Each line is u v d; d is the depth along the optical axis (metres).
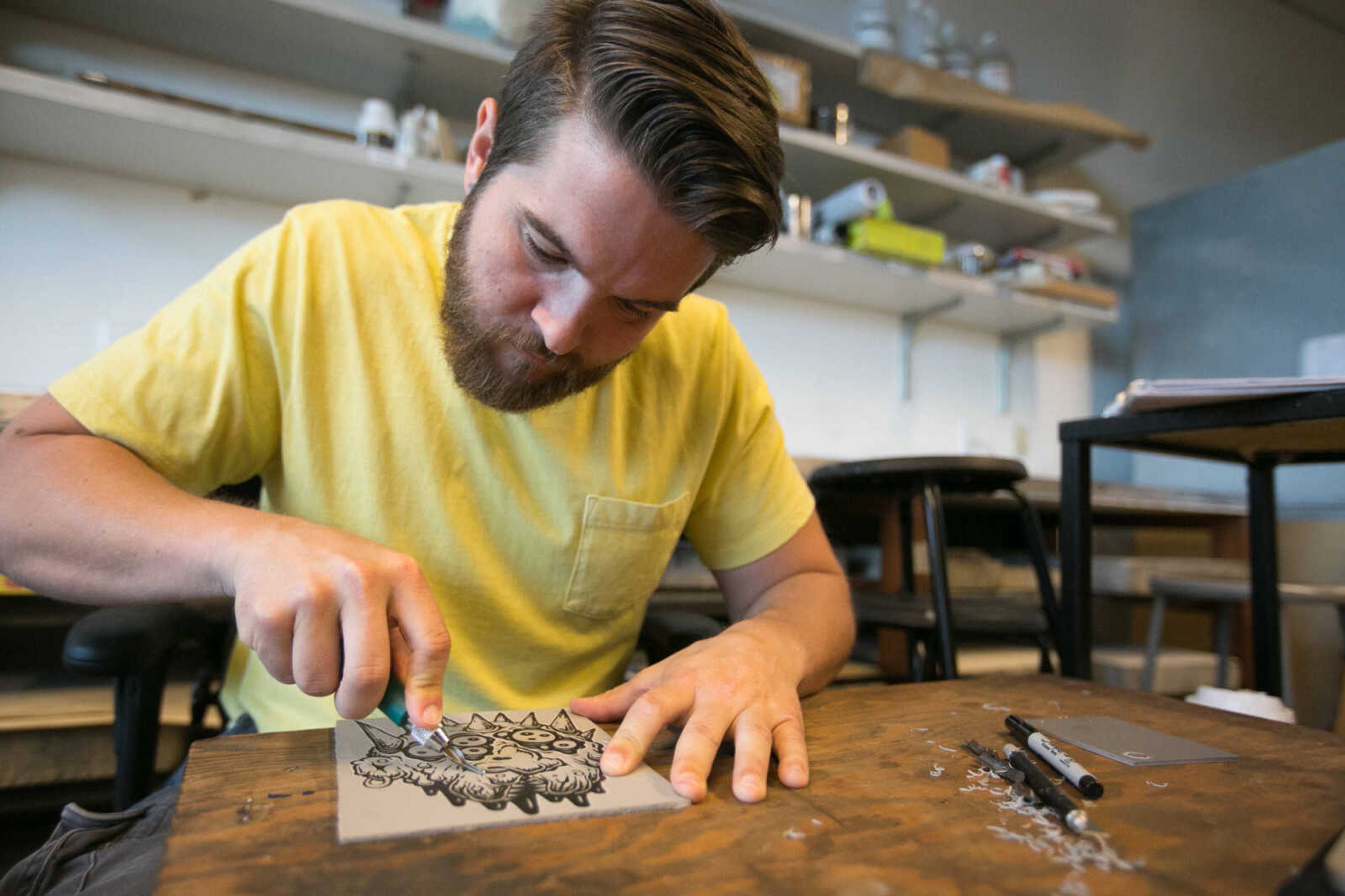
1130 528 2.75
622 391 0.79
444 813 0.38
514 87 0.56
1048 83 2.90
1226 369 2.95
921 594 1.67
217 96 1.79
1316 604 1.95
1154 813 0.41
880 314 2.69
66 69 1.65
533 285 0.55
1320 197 2.71
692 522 0.92
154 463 0.65
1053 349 3.08
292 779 0.42
